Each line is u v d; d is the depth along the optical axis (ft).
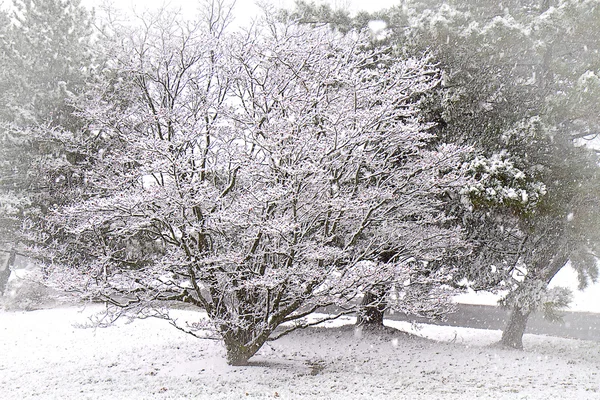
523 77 50.57
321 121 39.24
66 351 48.83
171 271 38.40
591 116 44.75
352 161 39.29
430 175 41.19
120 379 38.63
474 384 37.29
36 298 71.77
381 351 49.06
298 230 37.27
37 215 63.36
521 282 51.75
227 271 36.81
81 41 73.10
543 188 42.63
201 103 40.50
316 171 34.86
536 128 43.88
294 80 39.29
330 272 37.68
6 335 54.90
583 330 69.67
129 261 40.55
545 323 75.41
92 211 36.91
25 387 36.17
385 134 37.96
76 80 68.64
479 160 44.24
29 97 69.05
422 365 43.96
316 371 41.27
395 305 41.73
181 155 37.70
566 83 47.55
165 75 40.01
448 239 46.47
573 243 48.55
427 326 68.23
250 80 39.19
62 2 74.59
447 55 47.83
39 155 64.59
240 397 32.71
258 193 35.04
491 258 52.65
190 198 35.32
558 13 44.39
